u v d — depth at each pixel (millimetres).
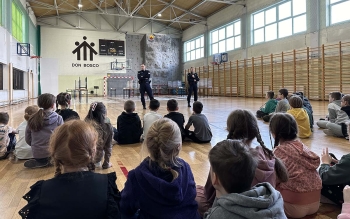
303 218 1668
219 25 16219
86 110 7738
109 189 1026
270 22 12758
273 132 1789
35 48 16297
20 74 12539
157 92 19469
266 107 5855
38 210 947
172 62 20031
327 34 10195
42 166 2658
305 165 1643
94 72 18141
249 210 861
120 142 3723
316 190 1640
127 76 18938
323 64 10367
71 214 939
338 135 3932
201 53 18281
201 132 3727
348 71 9586
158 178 1134
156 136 1184
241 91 14852
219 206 924
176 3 15922
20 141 2986
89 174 1020
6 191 2086
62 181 975
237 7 14664
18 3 11789
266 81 13141
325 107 7984
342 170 1635
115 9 18078
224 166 910
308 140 3779
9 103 9969
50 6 14625
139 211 1255
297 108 4016
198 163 2799
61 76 17453
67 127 1002
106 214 985
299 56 11359
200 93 18125
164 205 1143
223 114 6766
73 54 17641
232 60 15359
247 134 1514
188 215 1183
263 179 1342
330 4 10117
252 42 13844
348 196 1285
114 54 18531
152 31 19422
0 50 8961
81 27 17734
